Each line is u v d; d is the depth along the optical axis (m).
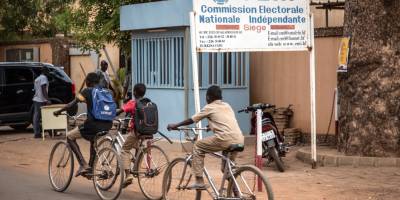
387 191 9.84
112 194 9.77
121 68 22.22
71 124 17.16
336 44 14.28
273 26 11.67
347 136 12.20
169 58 14.82
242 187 8.02
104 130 9.91
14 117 18.56
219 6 11.26
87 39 18.31
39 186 11.00
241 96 15.19
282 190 10.07
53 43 24.77
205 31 11.17
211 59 14.77
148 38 15.40
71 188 10.85
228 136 8.24
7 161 13.91
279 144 11.73
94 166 9.98
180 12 14.13
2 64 18.55
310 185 10.42
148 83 15.45
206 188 8.54
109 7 17.84
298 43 11.85
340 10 15.45
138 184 10.53
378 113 11.77
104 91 9.95
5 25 27.14
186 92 14.37
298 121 15.10
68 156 10.33
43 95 17.45
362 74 11.91
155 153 9.56
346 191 9.91
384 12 11.77
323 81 14.52
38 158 14.21
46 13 27.61
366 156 11.88
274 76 15.53
